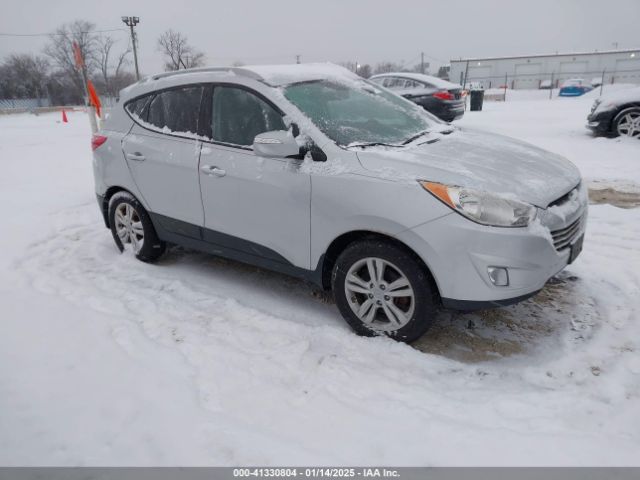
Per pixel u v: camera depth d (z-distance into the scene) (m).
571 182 3.27
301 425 2.43
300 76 3.79
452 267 2.79
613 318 3.38
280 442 2.30
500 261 2.73
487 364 2.97
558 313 3.50
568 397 2.59
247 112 3.60
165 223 4.19
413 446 2.27
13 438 2.36
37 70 67.00
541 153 3.68
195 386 2.73
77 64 9.92
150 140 4.14
